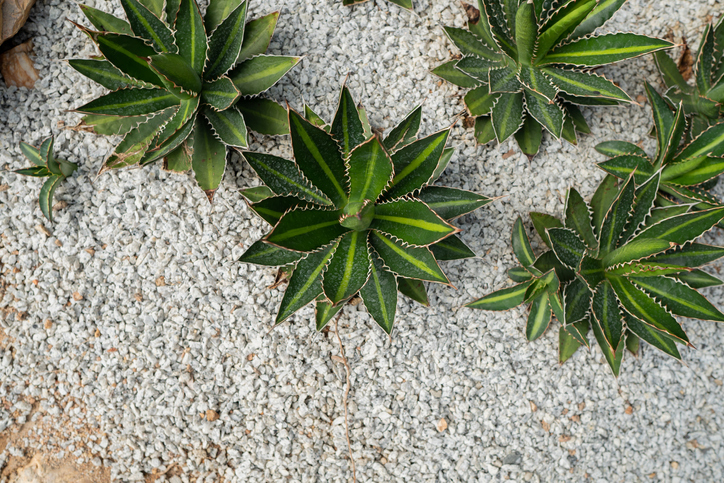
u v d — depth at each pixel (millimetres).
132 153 1329
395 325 1401
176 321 1389
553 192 1436
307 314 1396
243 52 1340
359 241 1243
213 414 1375
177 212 1401
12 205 1401
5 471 1361
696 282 1345
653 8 1477
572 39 1327
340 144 1219
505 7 1330
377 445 1388
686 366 1438
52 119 1410
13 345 1386
